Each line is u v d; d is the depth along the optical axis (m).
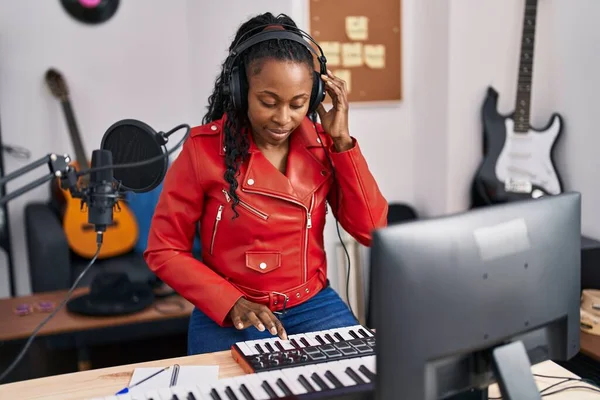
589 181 2.55
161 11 3.90
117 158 1.31
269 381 1.19
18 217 3.69
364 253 3.06
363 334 1.42
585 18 2.50
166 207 1.66
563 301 1.15
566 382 1.30
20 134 3.70
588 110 2.53
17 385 1.27
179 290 1.61
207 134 1.65
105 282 2.50
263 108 1.51
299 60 1.49
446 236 0.97
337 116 1.64
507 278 1.04
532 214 1.09
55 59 3.73
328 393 1.13
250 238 1.62
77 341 2.46
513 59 2.84
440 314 0.97
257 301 1.65
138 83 3.92
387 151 3.18
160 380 1.29
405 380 0.96
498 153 2.74
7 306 2.50
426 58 3.00
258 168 1.62
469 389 1.07
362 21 3.01
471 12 2.79
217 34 3.34
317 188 1.67
